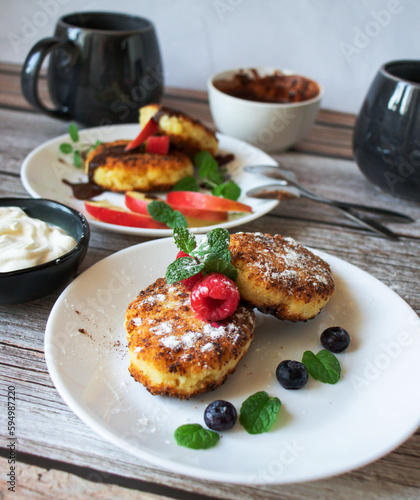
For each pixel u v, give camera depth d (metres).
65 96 0.54
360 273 0.36
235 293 0.30
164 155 0.48
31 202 0.38
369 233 0.45
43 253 0.34
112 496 0.26
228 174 0.50
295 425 0.28
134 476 0.26
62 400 0.29
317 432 0.27
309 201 0.49
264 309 0.33
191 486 0.26
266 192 0.45
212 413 0.27
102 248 0.40
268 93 0.62
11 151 0.52
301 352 0.32
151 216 0.41
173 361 0.28
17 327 0.33
